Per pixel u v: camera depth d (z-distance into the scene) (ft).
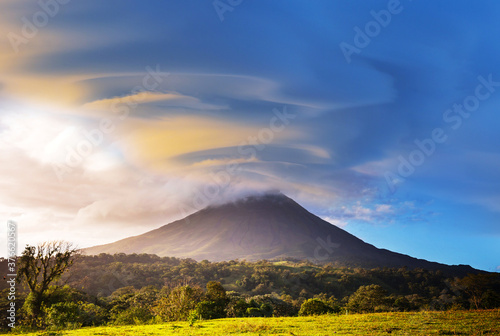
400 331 66.13
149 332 78.59
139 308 144.66
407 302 284.41
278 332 69.77
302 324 81.56
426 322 74.95
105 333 80.79
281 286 596.29
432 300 336.70
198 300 183.32
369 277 637.71
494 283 330.13
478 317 79.71
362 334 64.34
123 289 403.75
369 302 290.15
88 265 621.72
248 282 608.60
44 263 181.16
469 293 341.62
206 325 90.74
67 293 187.73
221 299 229.25
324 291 586.04
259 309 231.50
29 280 176.65
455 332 63.05
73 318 122.62
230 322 96.73
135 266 655.76
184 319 144.97
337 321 85.46
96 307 179.63
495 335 59.93
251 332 71.20
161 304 153.48
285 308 281.13
